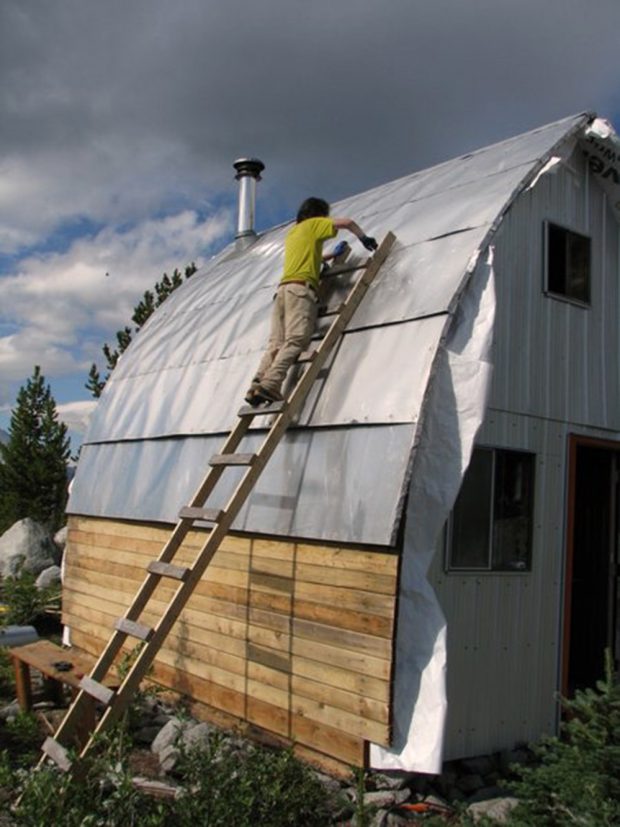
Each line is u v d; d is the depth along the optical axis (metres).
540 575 6.78
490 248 6.16
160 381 9.20
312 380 6.44
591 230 7.56
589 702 4.73
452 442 5.71
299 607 6.31
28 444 22.23
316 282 6.86
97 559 9.29
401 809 5.40
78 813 4.35
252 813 4.82
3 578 15.85
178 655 7.61
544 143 6.95
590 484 8.02
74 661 7.08
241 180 12.35
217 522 5.85
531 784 4.56
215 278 10.60
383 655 5.57
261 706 6.58
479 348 5.85
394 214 7.70
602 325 7.56
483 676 6.31
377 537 5.59
